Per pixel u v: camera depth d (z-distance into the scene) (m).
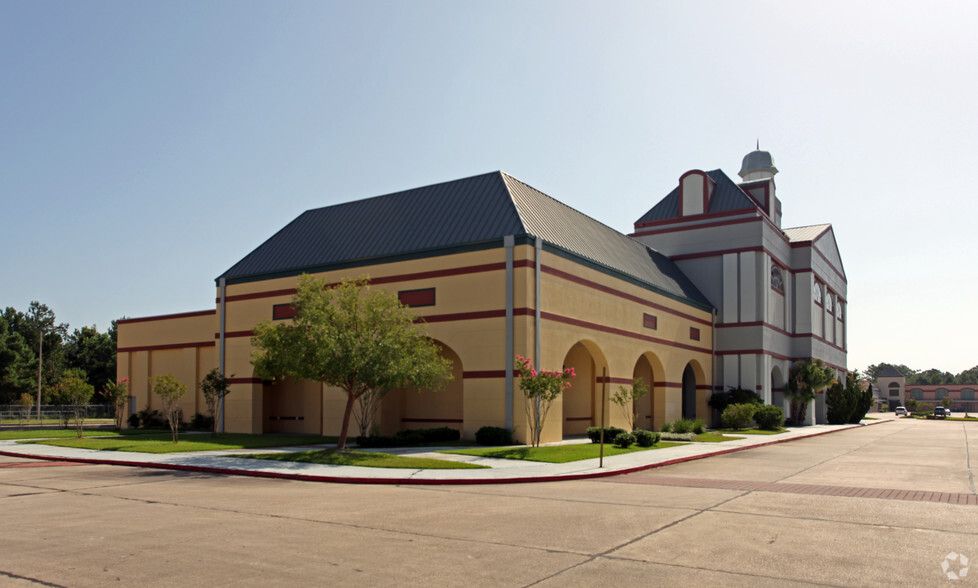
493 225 28.12
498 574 7.93
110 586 7.46
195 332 38.78
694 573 8.01
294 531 10.35
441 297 28.14
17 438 30.42
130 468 19.81
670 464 20.89
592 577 7.81
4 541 9.68
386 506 12.78
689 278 48.12
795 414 50.28
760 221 46.03
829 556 8.88
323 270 31.73
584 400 35.34
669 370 38.84
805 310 52.31
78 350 84.81
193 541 9.64
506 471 17.89
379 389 28.66
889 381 136.50
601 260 32.28
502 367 26.33
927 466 20.77
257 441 27.73
